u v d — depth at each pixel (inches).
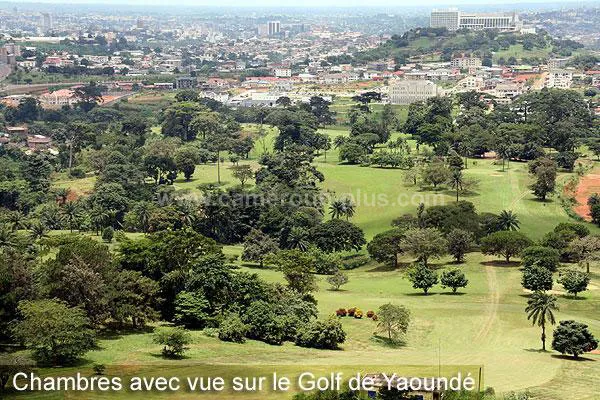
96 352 7431.1
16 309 7637.8
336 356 7810.0
